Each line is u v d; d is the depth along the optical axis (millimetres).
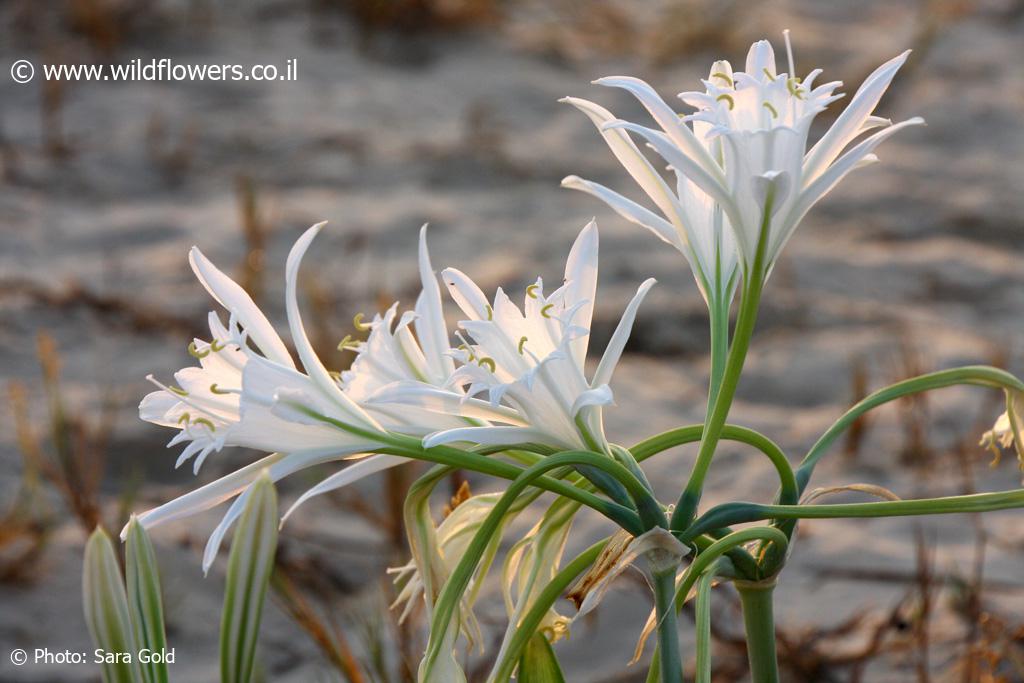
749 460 2799
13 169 4348
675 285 3744
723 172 1399
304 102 5168
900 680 1903
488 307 1415
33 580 2191
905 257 4137
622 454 1411
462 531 1448
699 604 1414
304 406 1379
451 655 1395
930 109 5730
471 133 5008
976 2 7582
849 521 2545
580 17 6527
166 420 1402
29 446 2361
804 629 2061
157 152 4574
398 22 5941
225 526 1375
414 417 1408
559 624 1449
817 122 5418
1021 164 5117
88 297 3430
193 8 5832
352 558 2342
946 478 2732
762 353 3400
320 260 3855
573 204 4414
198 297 3523
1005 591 2195
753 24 6715
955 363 3289
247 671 1341
